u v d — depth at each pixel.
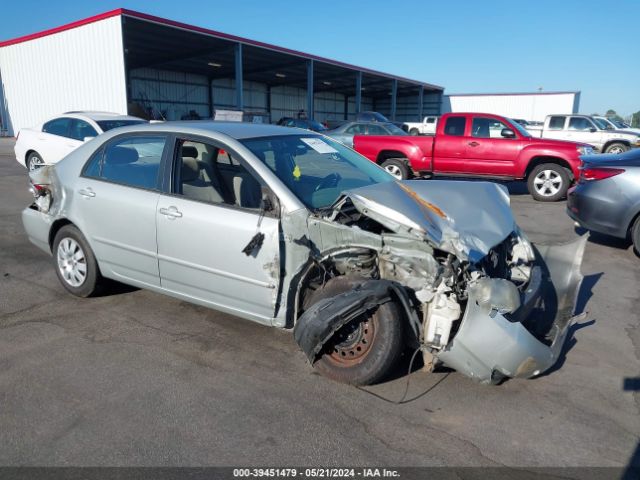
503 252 3.93
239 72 25.81
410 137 12.38
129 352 3.82
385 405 3.19
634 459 2.74
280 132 4.43
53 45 22.97
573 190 6.85
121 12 19.86
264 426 2.97
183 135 4.10
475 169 11.74
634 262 6.27
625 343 4.10
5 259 6.05
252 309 3.71
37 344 3.93
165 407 3.14
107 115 11.62
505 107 44.12
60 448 2.77
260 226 3.53
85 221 4.51
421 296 3.21
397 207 3.36
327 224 3.40
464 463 2.69
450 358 3.11
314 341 3.21
